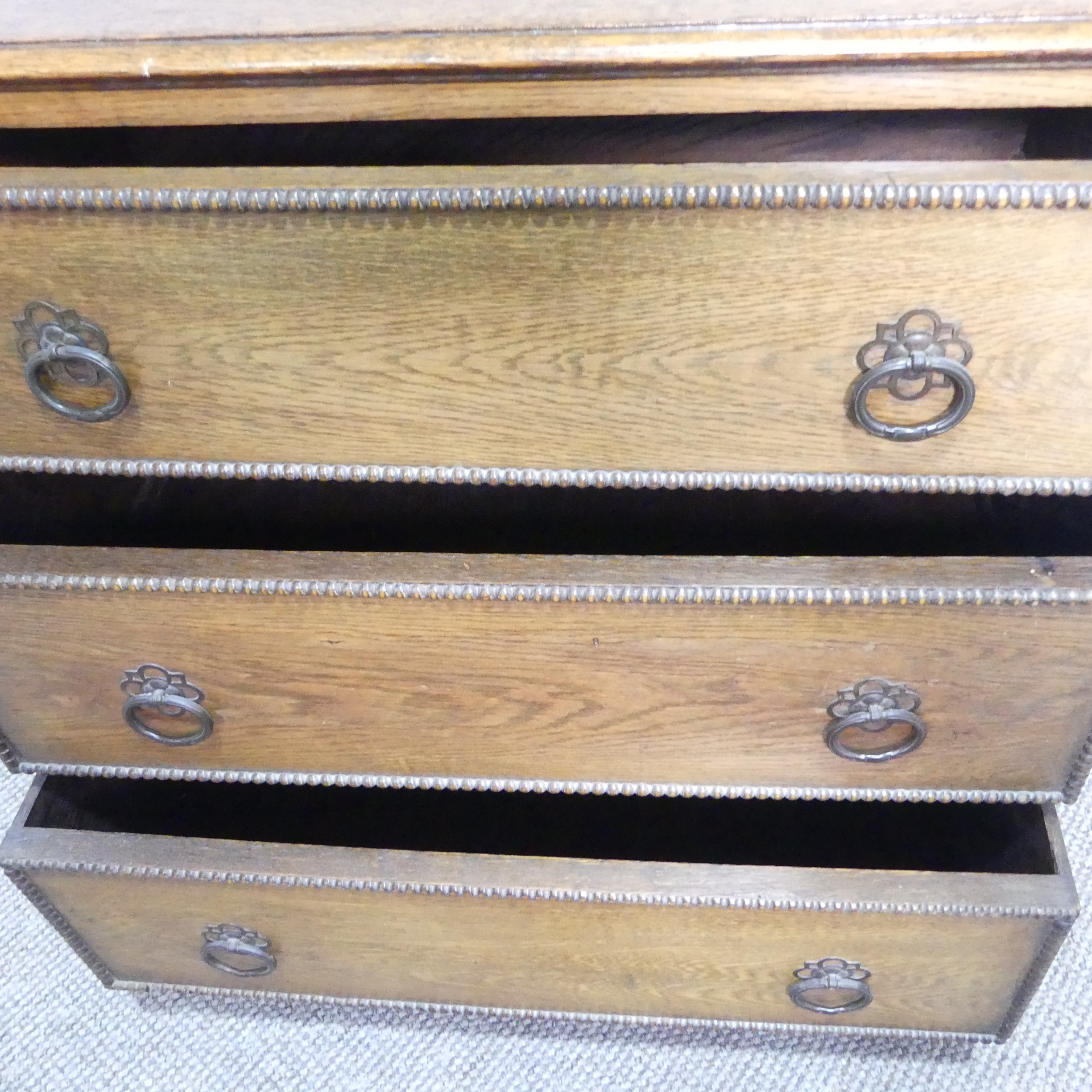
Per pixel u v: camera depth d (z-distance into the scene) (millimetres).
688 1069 778
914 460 458
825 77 374
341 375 449
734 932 650
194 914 698
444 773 625
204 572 507
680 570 492
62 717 612
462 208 384
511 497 634
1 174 400
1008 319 406
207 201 387
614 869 627
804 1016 744
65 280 423
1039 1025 778
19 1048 800
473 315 422
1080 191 362
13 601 531
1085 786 927
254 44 380
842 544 607
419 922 677
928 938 635
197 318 433
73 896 686
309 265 410
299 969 754
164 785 796
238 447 482
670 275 402
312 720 594
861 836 771
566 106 388
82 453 492
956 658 517
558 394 447
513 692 561
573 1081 775
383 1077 783
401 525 641
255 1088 778
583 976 720
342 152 530
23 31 398
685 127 521
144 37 387
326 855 643
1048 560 485
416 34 377
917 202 370
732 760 593
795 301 407
